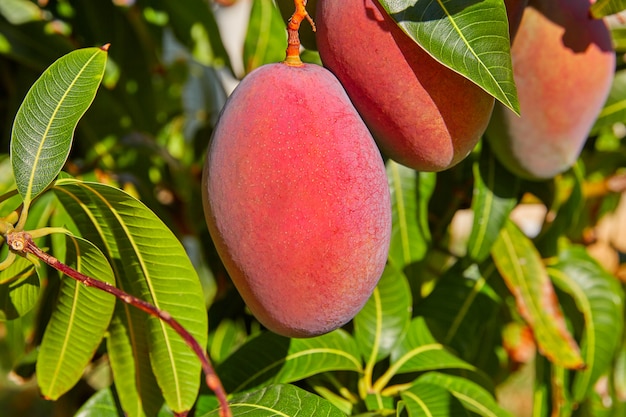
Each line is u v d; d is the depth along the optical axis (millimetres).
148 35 943
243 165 601
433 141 646
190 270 665
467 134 649
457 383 770
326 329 625
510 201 795
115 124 874
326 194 596
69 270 599
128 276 683
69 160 883
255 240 600
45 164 626
